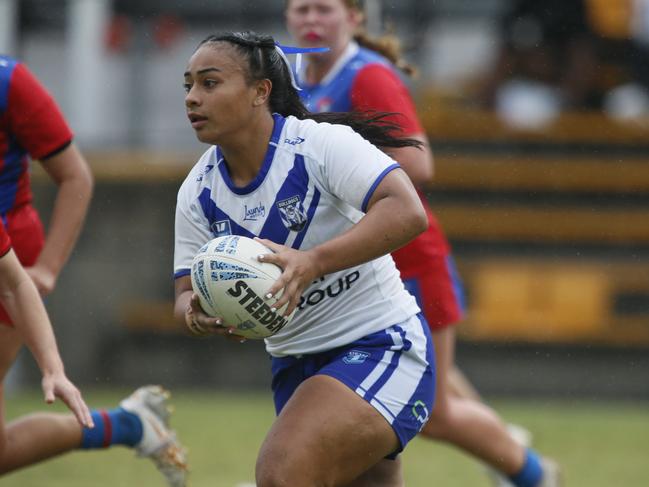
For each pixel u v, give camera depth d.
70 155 16.52
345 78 18.58
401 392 13.36
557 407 38.38
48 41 52.62
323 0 18.56
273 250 12.71
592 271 43.25
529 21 49.59
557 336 41.50
